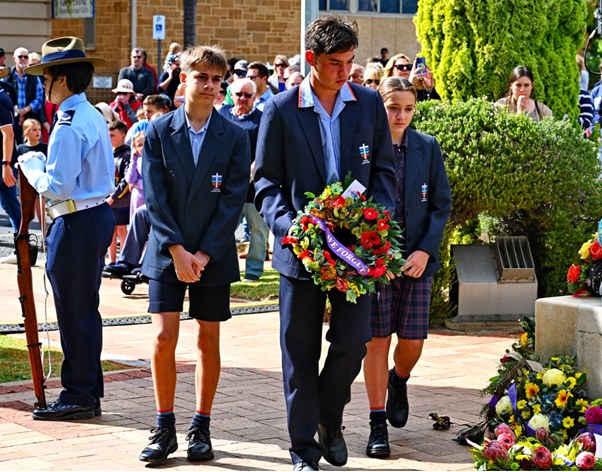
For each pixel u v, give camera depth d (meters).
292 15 23.42
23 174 5.20
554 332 4.52
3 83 15.38
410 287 4.90
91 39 23.34
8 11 21.00
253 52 23.25
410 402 5.52
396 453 4.59
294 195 4.15
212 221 4.50
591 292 4.68
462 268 7.88
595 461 3.84
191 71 4.50
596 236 4.63
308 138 4.13
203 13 22.75
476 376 6.14
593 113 12.27
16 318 8.01
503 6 8.55
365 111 4.22
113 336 7.42
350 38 3.99
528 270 7.83
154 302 4.46
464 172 7.52
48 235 5.11
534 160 7.67
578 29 8.91
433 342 7.27
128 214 10.12
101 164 5.16
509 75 8.58
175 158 4.49
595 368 4.30
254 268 9.88
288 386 4.16
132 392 5.68
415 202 4.94
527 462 3.88
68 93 5.12
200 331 4.55
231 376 6.12
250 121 8.76
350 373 4.17
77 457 4.41
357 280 3.93
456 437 4.83
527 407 4.41
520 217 8.39
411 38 17.62
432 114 7.69
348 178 4.08
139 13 22.88
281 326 4.19
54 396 5.47
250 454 4.53
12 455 4.43
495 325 7.83
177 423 5.03
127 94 14.12
